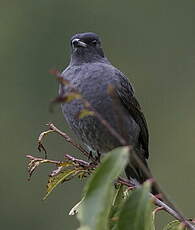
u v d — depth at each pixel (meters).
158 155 17.81
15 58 19.95
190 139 17.94
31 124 18.75
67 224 16.61
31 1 20.19
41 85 19.44
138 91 19.00
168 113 18.52
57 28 20.14
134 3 19.95
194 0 20.06
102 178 5.42
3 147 18.25
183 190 17.00
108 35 19.91
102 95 9.43
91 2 20.00
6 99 19.17
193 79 19.17
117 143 9.51
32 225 17.12
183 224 5.85
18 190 17.64
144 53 19.70
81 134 9.61
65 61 20.00
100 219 5.40
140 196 5.48
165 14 19.95
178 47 19.80
